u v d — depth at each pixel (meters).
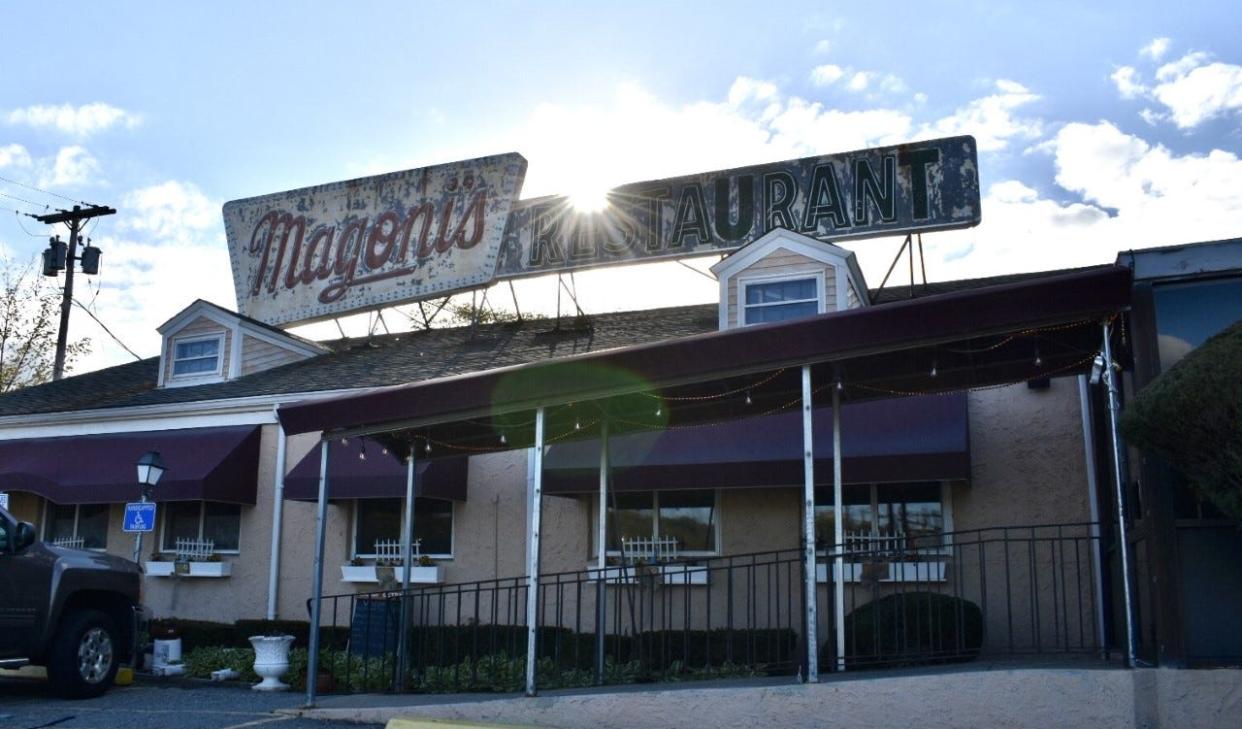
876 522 12.65
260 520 16.08
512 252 18.53
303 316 20.47
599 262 17.77
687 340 8.27
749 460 12.08
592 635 12.80
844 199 16.58
